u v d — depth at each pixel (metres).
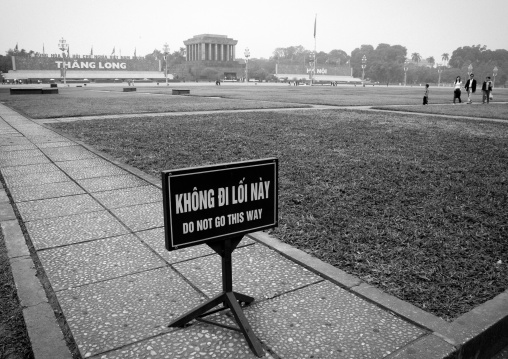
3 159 9.96
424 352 3.03
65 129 15.52
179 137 13.23
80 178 8.09
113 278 4.13
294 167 9.06
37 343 3.13
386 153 10.86
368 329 3.30
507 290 3.94
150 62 168.00
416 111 23.97
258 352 2.99
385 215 6.05
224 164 2.98
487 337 3.31
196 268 4.33
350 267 4.38
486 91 32.09
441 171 8.87
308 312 3.53
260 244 4.95
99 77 148.12
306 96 42.31
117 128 15.61
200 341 3.16
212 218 2.99
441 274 4.23
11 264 4.43
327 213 6.10
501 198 6.94
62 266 4.39
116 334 3.24
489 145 12.27
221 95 42.94
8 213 6.05
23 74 137.12
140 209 6.23
